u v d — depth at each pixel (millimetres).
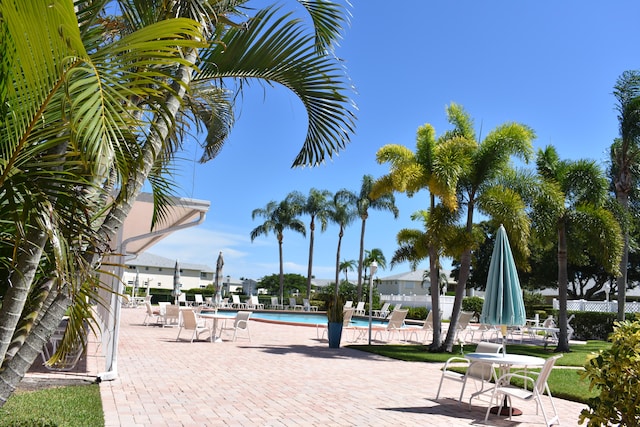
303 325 25672
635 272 44125
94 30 2785
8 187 2395
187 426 5941
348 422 6441
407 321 31094
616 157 23953
